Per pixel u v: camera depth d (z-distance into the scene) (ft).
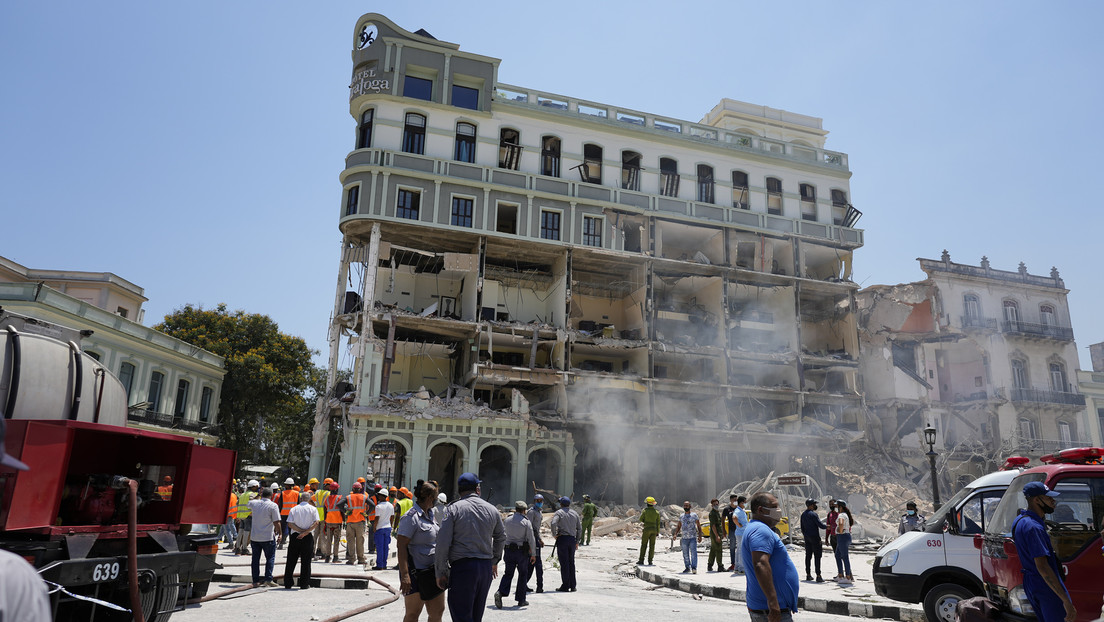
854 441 147.33
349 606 35.32
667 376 154.51
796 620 37.50
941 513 35.99
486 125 143.13
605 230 145.59
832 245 162.91
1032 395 161.99
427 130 138.62
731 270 152.05
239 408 165.27
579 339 138.21
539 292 151.02
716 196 157.58
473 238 137.69
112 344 114.93
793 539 89.10
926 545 35.32
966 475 150.61
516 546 38.32
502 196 139.85
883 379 161.68
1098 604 24.80
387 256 134.21
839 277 165.58
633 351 148.05
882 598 42.70
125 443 30.68
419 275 146.82
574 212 144.05
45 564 22.08
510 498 125.08
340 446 132.05
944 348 170.91
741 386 146.41
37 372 28.84
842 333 165.07
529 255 145.38
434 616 24.53
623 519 110.22
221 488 30.19
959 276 168.86
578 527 46.80
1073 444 163.12
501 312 144.56
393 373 141.90
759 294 165.07
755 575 18.56
